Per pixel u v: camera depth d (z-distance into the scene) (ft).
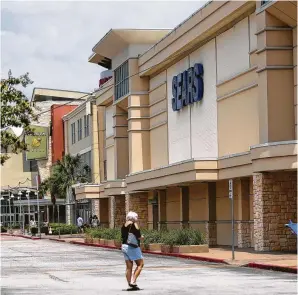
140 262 63.00
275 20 109.60
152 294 58.39
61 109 309.22
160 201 170.81
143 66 176.14
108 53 197.47
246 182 126.93
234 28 129.08
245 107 124.67
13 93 91.71
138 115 180.65
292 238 109.29
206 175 128.16
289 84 109.50
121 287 65.16
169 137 165.37
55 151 307.58
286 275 75.20
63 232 255.50
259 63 111.24
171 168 142.61
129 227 62.90
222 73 135.03
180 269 86.17
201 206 145.38
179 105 155.74
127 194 186.29
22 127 93.25
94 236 175.22
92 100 247.50
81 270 88.89
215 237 139.33
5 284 70.54
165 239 122.31
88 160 259.60
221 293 57.88
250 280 69.56
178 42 150.10
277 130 108.99
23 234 284.61
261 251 109.40
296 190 109.19
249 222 126.31
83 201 261.44
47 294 60.03
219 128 136.26
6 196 380.99
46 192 306.35
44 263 104.32
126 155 200.44
